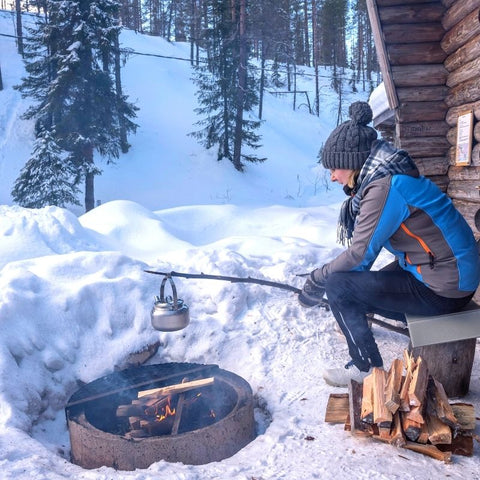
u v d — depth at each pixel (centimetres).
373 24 497
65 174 2012
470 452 251
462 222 263
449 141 500
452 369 308
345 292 282
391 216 253
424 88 504
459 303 271
